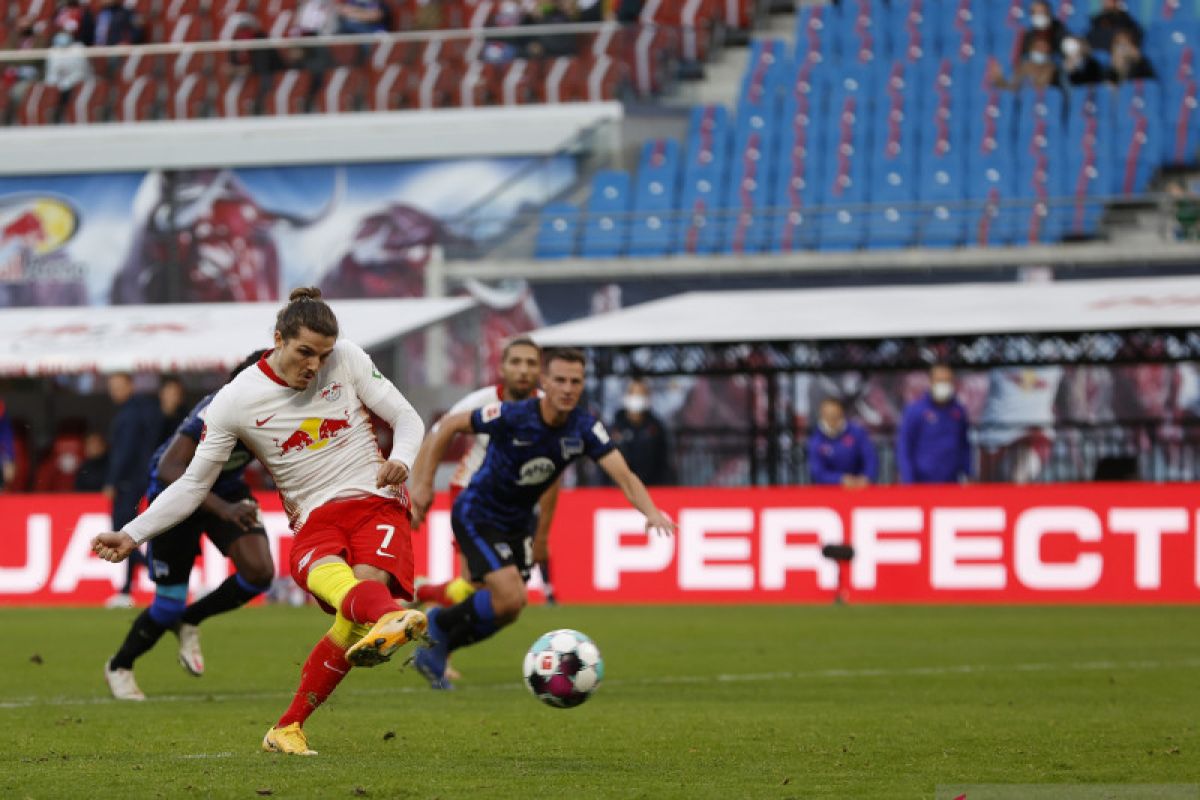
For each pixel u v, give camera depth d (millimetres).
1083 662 44500
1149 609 64000
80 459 80938
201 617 35375
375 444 24344
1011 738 27797
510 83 109938
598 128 106750
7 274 111000
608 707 33625
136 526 23297
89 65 114500
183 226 109875
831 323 73688
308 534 23734
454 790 20781
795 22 116000
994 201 102312
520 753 25453
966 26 111938
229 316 83375
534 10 117188
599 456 34188
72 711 32781
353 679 40656
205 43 117438
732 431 82688
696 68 113500
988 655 46688
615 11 116062
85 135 110375
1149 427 78188
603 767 23594
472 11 117750
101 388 98188
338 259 108375
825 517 68625
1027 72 108688
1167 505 66000
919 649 48500
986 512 67438
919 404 70250
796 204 104750
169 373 75500
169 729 29156
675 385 99938
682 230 102750
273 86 112438
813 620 59906
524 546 36969
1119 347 75938
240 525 33219
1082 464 80188
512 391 36906
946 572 67812
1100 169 103250
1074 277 98562
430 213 107438
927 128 106562
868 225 100875
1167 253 95125
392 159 107750
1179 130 104625
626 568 70125
